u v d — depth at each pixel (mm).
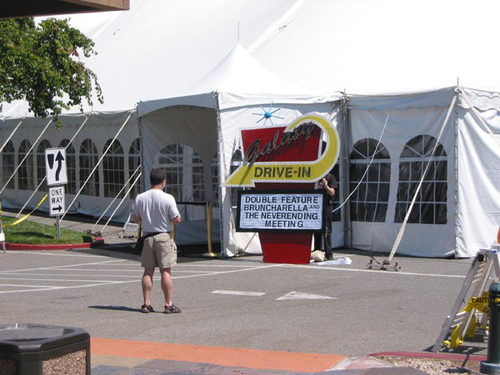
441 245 13391
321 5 21094
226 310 9016
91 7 5914
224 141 13555
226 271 12258
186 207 16828
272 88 14805
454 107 13219
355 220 14898
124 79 21969
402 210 14031
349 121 14938
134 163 19406
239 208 13445
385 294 9953
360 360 6527
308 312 8820
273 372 6223
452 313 6820
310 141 12984
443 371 6141
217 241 16500
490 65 16125
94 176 21297
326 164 12867
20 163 23047
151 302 9648
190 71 20641
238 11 24469
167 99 14703
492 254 6711
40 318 8641
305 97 14258
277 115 14000
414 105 13742
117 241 17016
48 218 21750
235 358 6711
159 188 8969
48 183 16047
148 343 7301
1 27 16984
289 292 10188
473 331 7469
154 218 8828
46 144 23250
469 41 17234
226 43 21688
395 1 19609
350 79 16422
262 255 14109
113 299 9914
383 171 14367
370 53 17531
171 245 8867
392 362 6488
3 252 15414
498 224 13508
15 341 4301
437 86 15258
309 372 6195
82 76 18734
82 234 17219
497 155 13555
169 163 16547
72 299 9945
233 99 13617
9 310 9172
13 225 18891
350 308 9023
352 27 19109
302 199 12977
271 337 7598
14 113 24609
